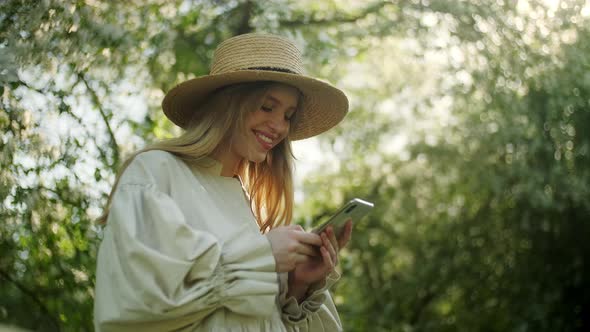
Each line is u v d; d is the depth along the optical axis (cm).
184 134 187
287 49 195
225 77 185
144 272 151
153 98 410
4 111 280
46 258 323
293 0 473
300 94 204
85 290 329
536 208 658
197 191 174
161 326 155
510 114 589
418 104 670
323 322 199
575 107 593
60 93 295
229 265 159
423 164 723
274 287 160
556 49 526
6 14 270
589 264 655
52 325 347
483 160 656
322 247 177
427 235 720
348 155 712
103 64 332
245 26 439
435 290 699
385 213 734
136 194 163
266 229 215
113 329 152
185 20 429
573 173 612
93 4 320
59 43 288
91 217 319
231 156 194
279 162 213
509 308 676
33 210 300
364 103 696
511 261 682
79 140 306
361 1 523
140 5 377
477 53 516
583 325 662
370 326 695
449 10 491
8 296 357
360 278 725
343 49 518
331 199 750
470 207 707
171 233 156
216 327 160
